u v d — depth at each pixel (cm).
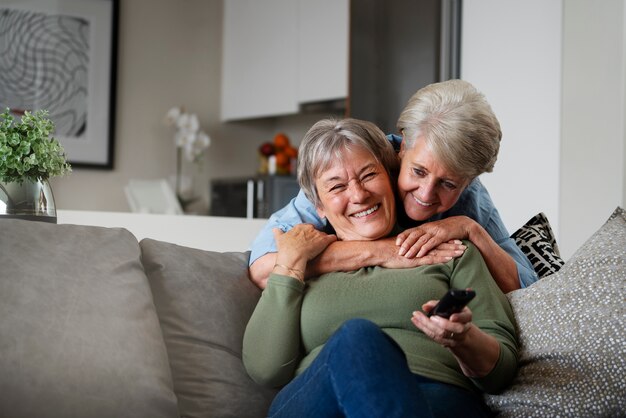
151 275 183
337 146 180
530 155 397
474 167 177
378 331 136
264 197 594
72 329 157
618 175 344
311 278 183
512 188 406
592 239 180
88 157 621
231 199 623
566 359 159
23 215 194
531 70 397
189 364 174
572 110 359
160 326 176
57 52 611
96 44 625
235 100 665
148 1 652
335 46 564
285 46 611
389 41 463
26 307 155
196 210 673
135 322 166
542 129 391
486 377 159
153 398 159
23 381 148
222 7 681
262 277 190
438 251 179
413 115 180
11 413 145
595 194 351
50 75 608
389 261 179
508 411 161
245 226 252
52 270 163
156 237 239
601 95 349
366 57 479
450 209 202
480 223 203
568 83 360
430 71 438
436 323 146
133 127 645
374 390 129
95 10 624
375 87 472
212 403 171
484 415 162
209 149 679
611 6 346
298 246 179
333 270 181
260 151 634
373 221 181
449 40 436
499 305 172
